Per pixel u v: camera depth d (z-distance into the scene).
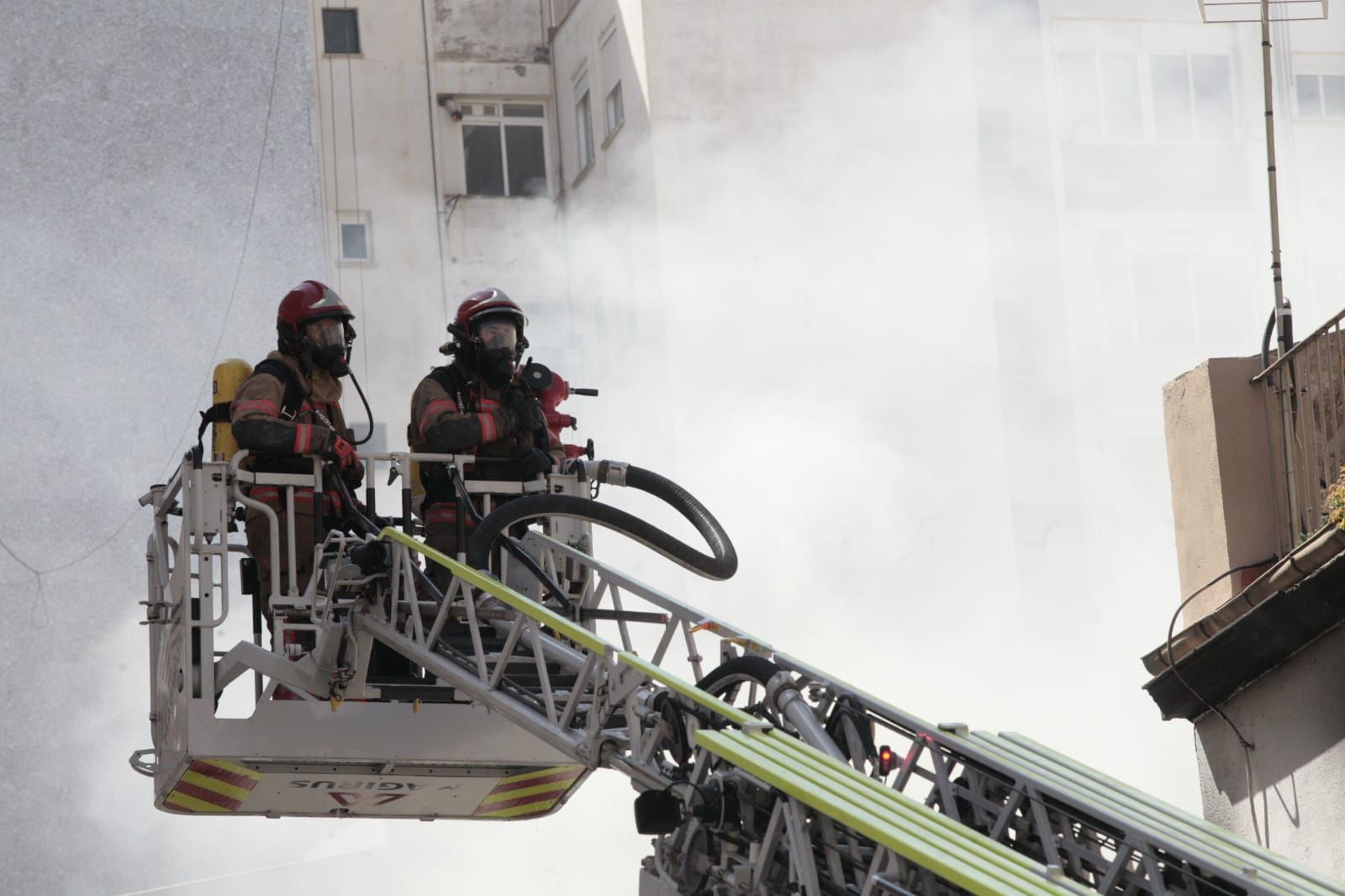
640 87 55.72
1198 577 18.09
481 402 15.74
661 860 11.58
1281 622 15.96
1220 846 10.93
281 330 15.59
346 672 14.91
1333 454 17.03
